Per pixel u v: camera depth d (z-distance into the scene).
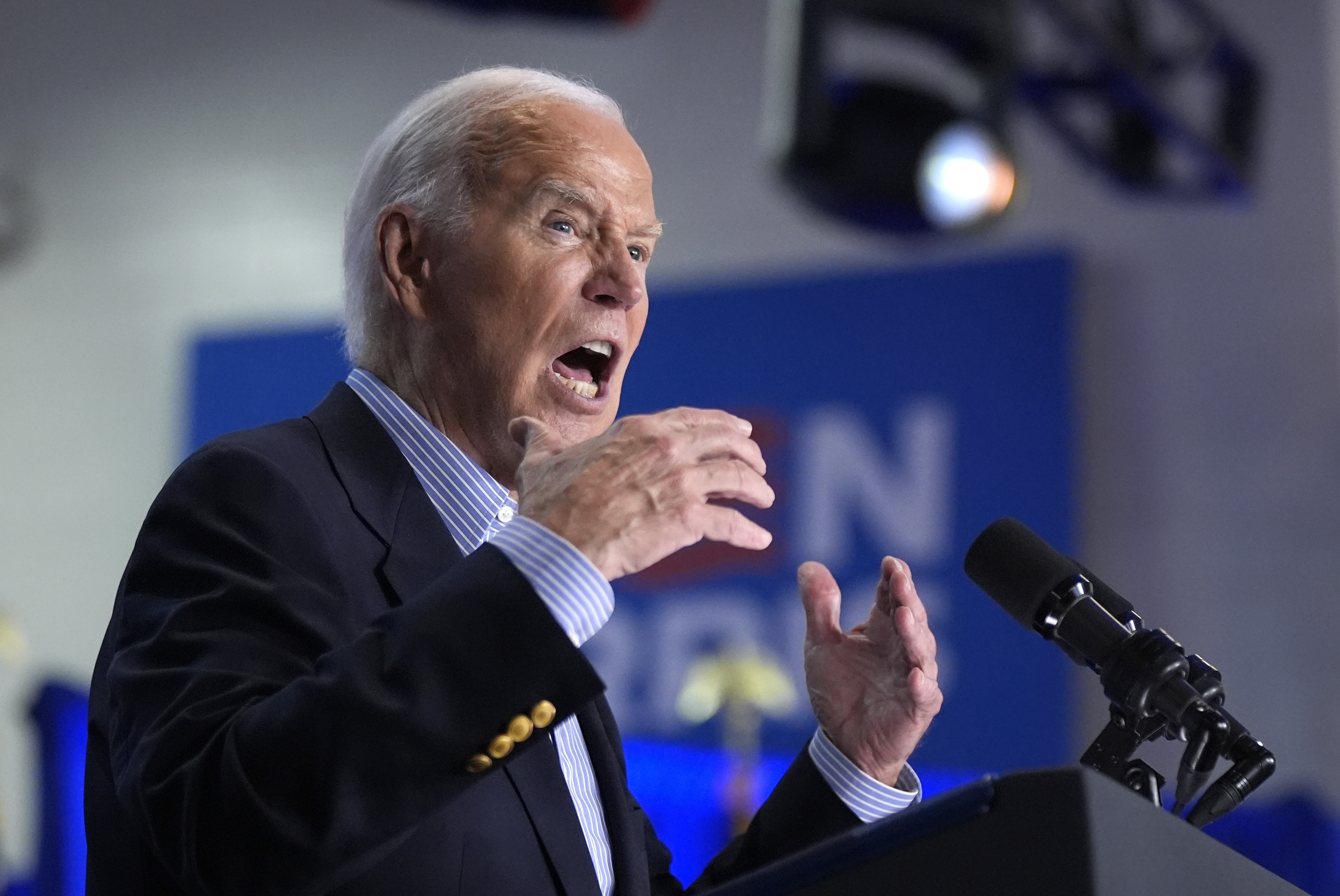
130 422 16.00
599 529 2.13
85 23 16.84
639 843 2.87
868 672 2.94
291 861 1.99
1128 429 12.80
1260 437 12.48
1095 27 10.06
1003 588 2.53
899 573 2.92
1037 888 1.52
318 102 15.88
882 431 12.93
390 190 3.10
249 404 15.12
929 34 8.50
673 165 14.51
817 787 2.95
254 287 15.80
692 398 13.54
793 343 13.34
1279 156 12.73
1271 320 12.60
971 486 12.61
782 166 8.43
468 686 2.03
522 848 2.45
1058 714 11.94
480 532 2.88
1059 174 13.29
